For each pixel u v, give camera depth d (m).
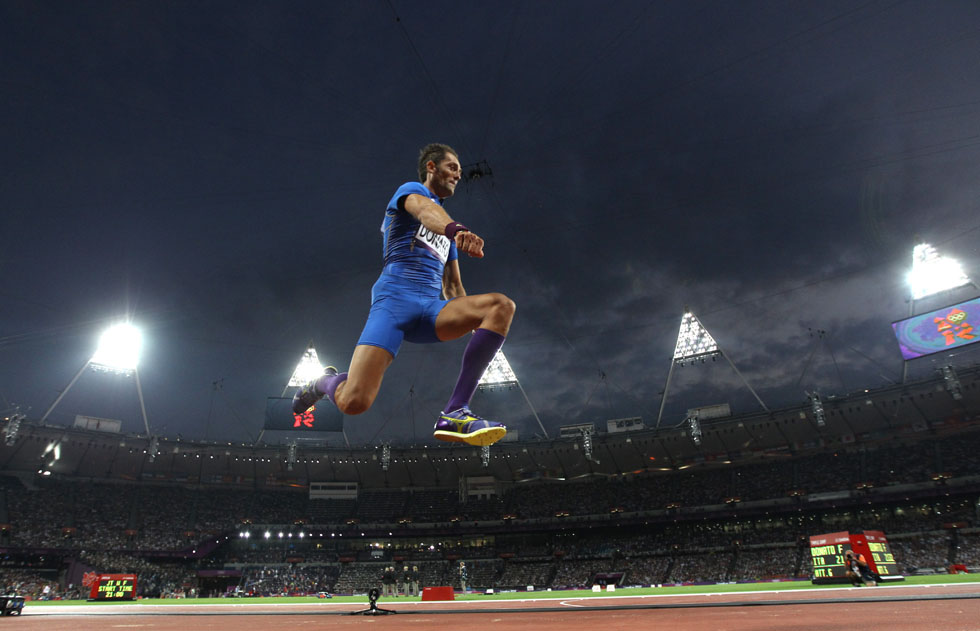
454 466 76.12
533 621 4.53
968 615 3.06
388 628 4.34
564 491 74.81
